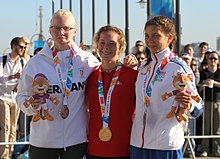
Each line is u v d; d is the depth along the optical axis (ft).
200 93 27.07
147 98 13.26
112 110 13.91
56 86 13.94
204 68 28.19
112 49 13.92
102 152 13.89
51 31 14.08
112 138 13.84
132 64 14.07
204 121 27.20
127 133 13.93
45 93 13.75
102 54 14.02
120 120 13.89
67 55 14.24
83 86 14.29
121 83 13.96
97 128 13.99
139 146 13.46
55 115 13.93
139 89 13.57
